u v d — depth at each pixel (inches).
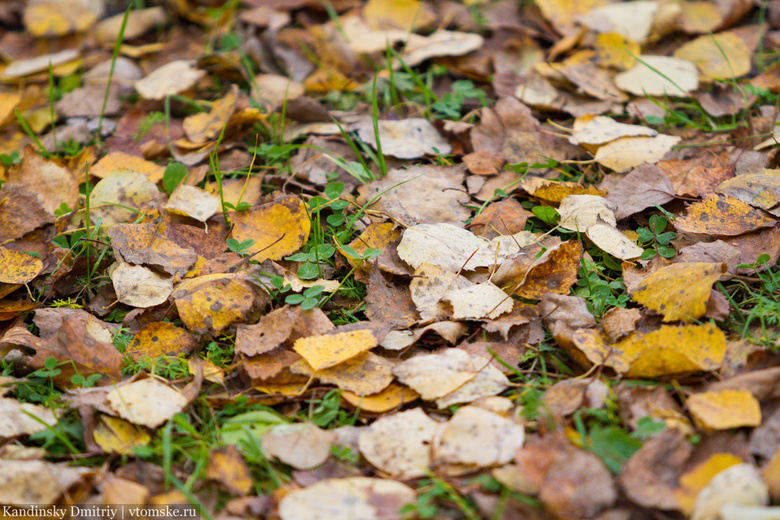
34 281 64.2
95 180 67.6
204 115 69.5
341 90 71.6
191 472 59.6
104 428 60.0
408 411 60.1
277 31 72.9
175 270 63.5
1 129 70.4
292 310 62.1
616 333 61.1
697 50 71.0
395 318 62.6
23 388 61.4
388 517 58.2
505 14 78.4
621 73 70.0
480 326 62.1
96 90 72.1
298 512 58.3
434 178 66.4
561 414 59.7
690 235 63.8
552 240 63.9
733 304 61.9
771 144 66.0
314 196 66.0
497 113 68.5
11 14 83.6
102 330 62.6
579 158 67.6
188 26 80.7
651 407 59.9
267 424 60.3
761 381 59.6
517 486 58.3
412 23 75.9
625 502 58.1
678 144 67.1
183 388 61.3
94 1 83.0
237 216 64.9
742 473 57.8
